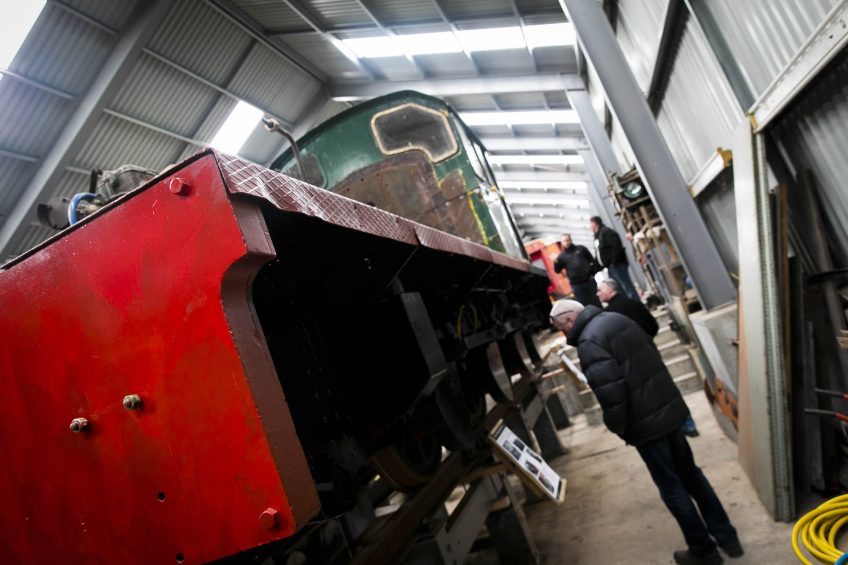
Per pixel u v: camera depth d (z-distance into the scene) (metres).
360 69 10.82
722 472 3.87
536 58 10.17
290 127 11.70
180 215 1.08
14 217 8.23
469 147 4.60
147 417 1.10
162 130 9.36
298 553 2.17
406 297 2.06
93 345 1.16
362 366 2.05
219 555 1.04
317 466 1.58
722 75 3.61
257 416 1.00
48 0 6.65
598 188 13.95
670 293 7.41
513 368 4.55
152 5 7.43
